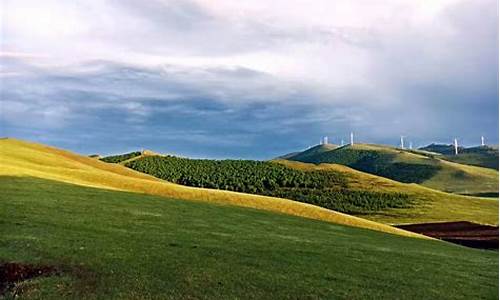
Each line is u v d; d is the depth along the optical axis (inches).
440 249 1859.0
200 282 927.0
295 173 7672.2
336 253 1359.5
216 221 1753.2
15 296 804.6
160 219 1627.7
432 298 984.9
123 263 992.9
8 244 1049.5
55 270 919.0
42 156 3644.2
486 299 1026.1
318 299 896.9
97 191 2128.4
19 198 1648.6
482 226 3484.3
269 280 978.1
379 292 979.9
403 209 5792.3
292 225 1934.1
